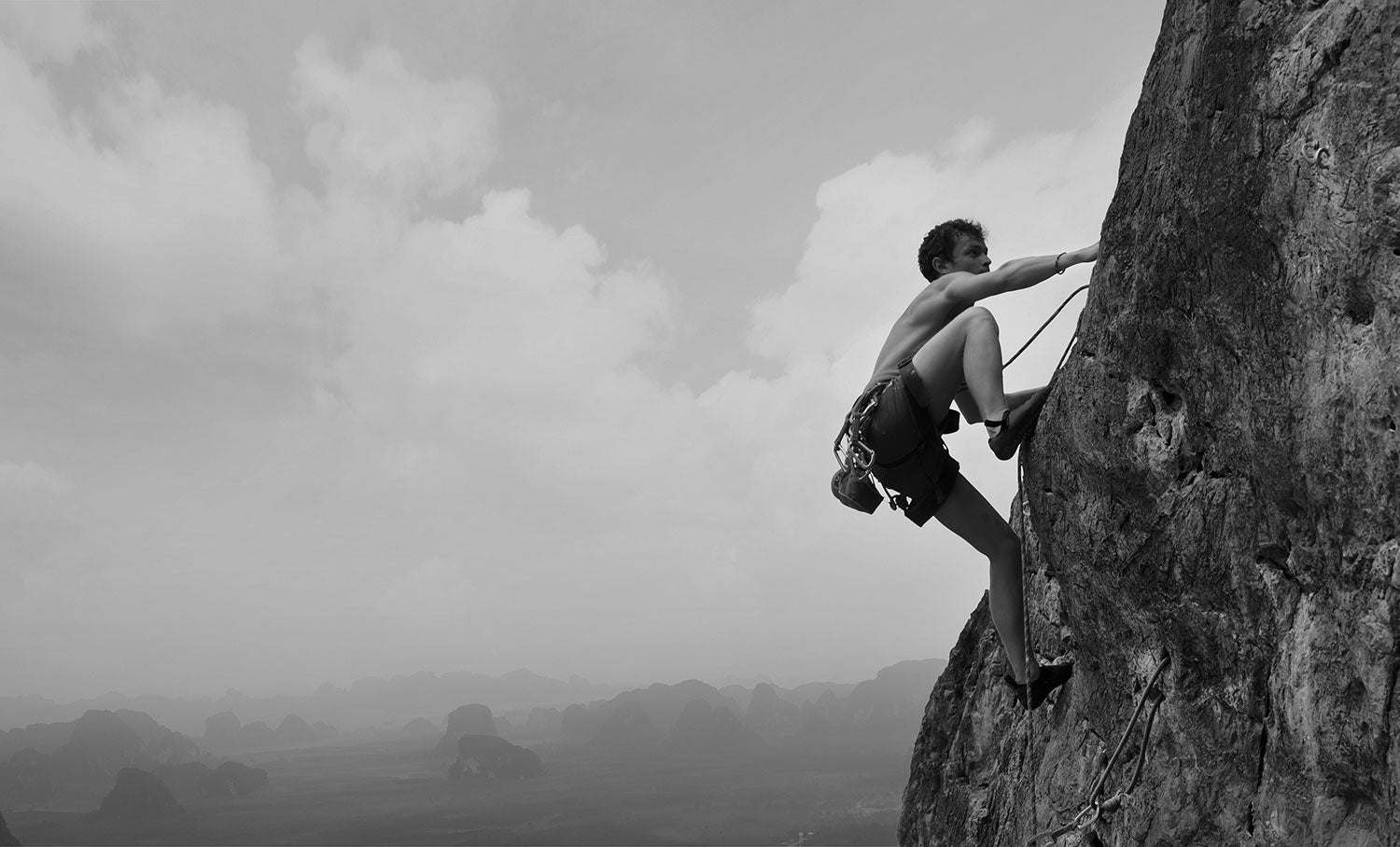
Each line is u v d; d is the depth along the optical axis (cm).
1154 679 366
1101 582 385
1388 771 246
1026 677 439
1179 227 314
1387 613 239
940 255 443
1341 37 242
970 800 723
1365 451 243
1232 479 311
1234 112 285
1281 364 277
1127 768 390
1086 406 370
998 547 422
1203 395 316
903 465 395
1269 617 298
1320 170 251
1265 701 308
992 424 374
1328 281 253
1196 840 339
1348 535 255
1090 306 370
